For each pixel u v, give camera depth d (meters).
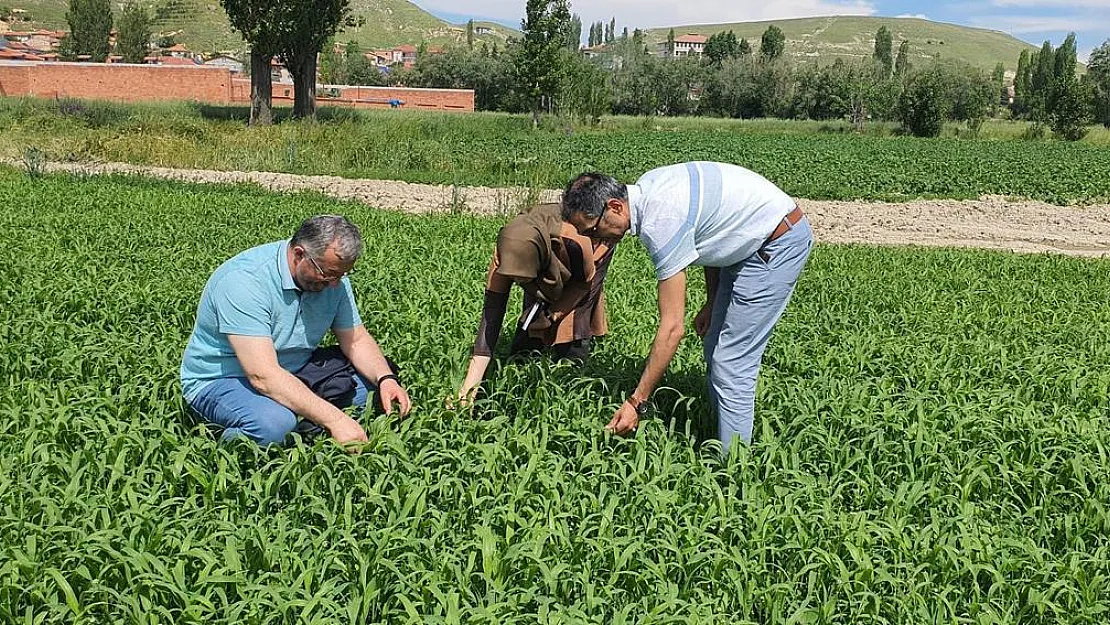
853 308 9.45
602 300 6.46
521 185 23.88
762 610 3.78
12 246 10.26
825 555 3.83
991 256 14.56
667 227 4.35
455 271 9.77
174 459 4.27
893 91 66.56
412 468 4.30
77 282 7.90
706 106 85.88
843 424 5.26
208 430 4.73
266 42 41.31
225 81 63.34
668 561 3.86
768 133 55.28
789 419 5.41
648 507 4.22
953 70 77.19
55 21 178.12
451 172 27.28
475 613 3.36
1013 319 9.20
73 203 14.92
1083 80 73.94
